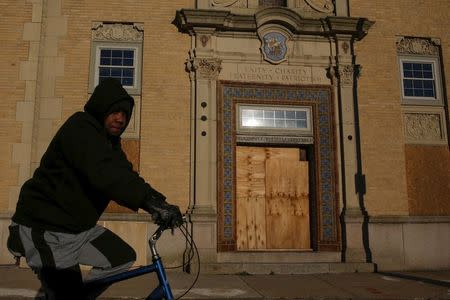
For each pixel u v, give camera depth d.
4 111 11.75
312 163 12.45
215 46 12.45
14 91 11.86
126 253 3.03
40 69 12.02
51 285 2.86
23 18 12.21
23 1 12.29
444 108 13.09
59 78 12.02
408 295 8.39
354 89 12.70
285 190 12.47
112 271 3.00
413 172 12.60
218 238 11.60
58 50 12.15
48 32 12.21
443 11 13.54
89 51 12.22
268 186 12.42
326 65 12.77
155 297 3.12
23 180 11.47
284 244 12.23
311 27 12.66
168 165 11.81
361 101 12.66
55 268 2.82
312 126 12.48
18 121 11.73
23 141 11.65
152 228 11.33
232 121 12.17
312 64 12.72
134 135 11.93
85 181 2.85
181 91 12.19
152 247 3.11
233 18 12.35
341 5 13.12
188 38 12.46
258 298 8.13
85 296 2.98
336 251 11.95
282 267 11.12
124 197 2.72
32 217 2.87
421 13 13.42
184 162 11.88
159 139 11.90
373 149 12.48
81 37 12.27
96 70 12.22
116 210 11.47
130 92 12.12
